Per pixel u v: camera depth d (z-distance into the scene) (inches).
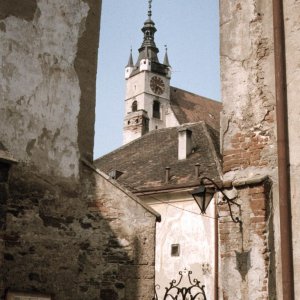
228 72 283.0
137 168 923.4
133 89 2970.0
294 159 246.8
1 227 250.5
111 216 335.9
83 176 339.9
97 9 378.9
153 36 3110.2
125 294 324.5
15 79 318.3
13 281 292.5
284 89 256.4
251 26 280.4
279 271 239.5
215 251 709.3
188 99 2672.2
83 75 359.3
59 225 319.0
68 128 341.1
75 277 316.2
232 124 274.1
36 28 335.6
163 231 788.0
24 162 312.7
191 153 879.1
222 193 261.7
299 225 238.1
